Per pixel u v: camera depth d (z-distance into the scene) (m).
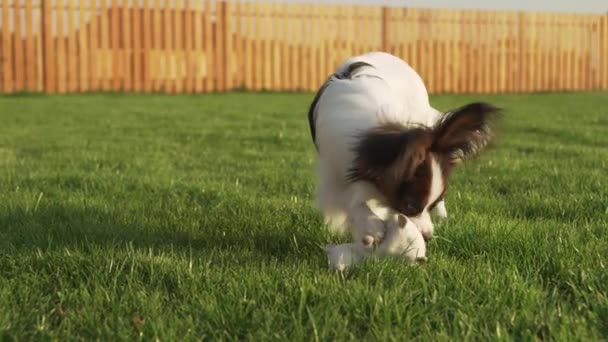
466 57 24.67
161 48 21.92
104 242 5.28
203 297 4.13
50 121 14.50
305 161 9.62
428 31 24.12
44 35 20.84
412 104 5.59
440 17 24.17
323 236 5.57
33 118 14.95
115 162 9.41
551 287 4.42
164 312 3.97
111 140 11.74
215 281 4.39
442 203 5.89
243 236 5.69
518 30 25.16
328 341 3.62
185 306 3.98
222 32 22.44
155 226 5.95
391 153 4.24
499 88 25.17
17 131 12.82
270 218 6.19
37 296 4.24
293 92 23.11
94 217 6.22
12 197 6.93
